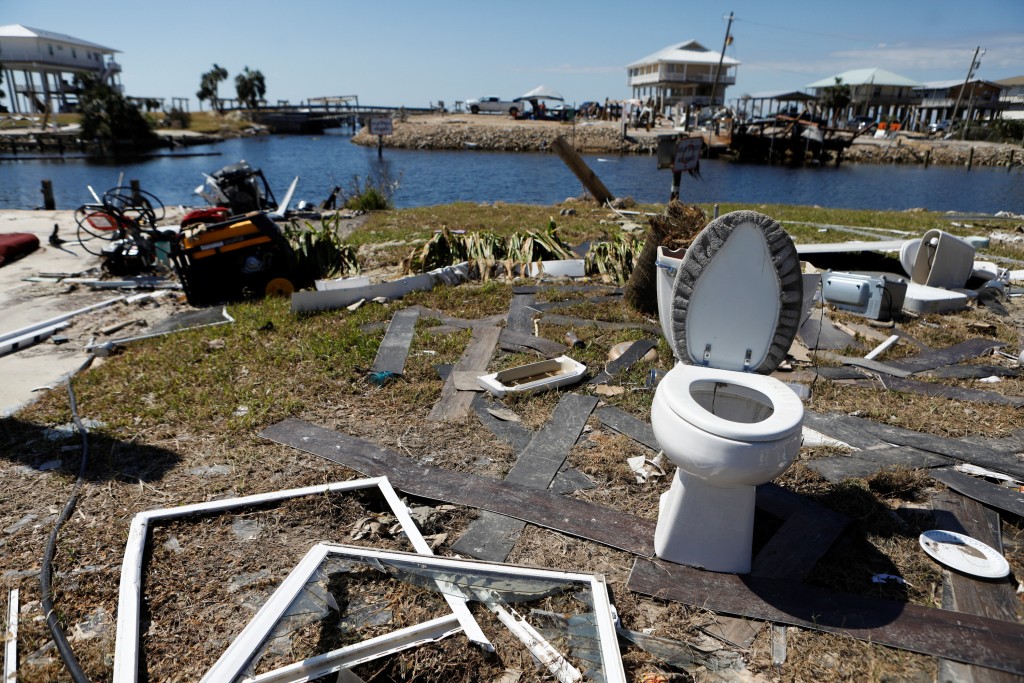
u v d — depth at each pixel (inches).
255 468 128.5
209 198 453.7
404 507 115.5
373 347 190.1
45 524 110.6
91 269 319.0
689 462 92.7
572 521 112.9
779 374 176.2
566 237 365.7
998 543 108.9
